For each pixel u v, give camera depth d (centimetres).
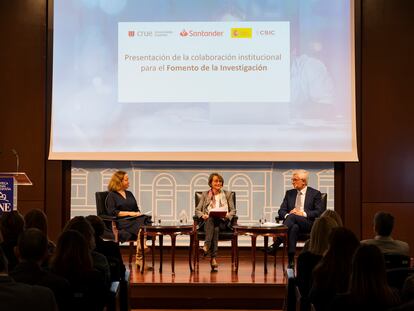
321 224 407
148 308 623
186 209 809
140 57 800
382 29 799
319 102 794
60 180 802
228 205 703
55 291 304
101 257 396
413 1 800
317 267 344
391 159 796
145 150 799
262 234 654
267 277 646
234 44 797
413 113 796
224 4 799
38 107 802
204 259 773
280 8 797
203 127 797
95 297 348
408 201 795
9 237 420
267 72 796
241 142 796
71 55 802
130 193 725
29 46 805
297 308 425
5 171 801
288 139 795
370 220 795
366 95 798
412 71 798
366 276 286
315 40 797
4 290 251
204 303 625
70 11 804
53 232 800
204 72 797
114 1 802
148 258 782
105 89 801
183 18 800
